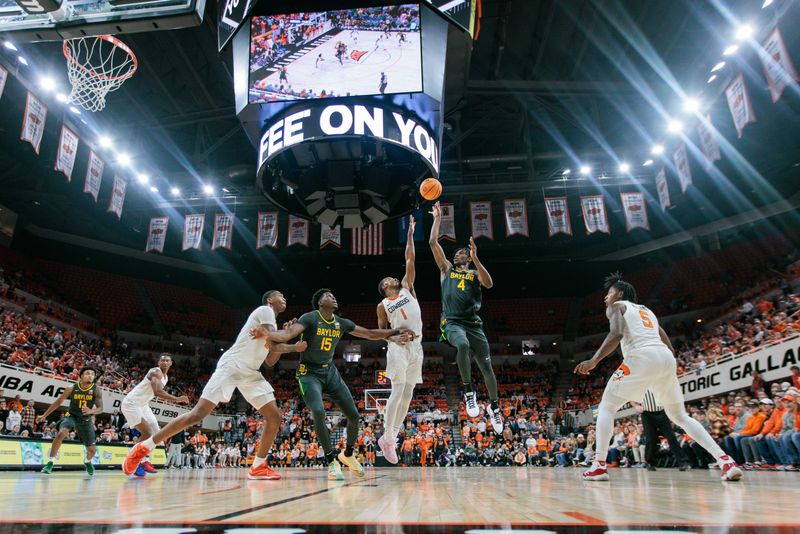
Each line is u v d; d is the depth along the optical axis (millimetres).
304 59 11242
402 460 21953
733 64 17469
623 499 2930
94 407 8672
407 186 13625
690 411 13164
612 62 21125
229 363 5195
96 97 14203
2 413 14375
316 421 5609
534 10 19094
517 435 23500
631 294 4949
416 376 6113
